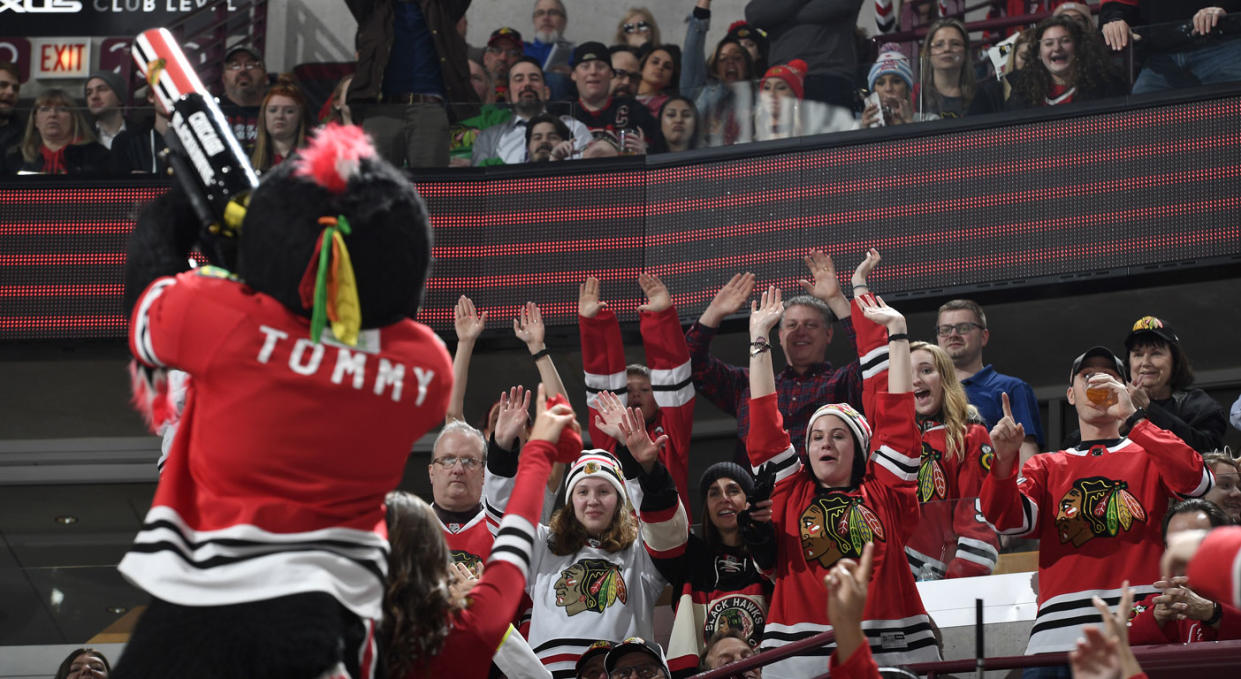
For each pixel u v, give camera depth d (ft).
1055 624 41.96
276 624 20.12
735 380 68.49
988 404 63.46
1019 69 76.43
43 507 97.45
